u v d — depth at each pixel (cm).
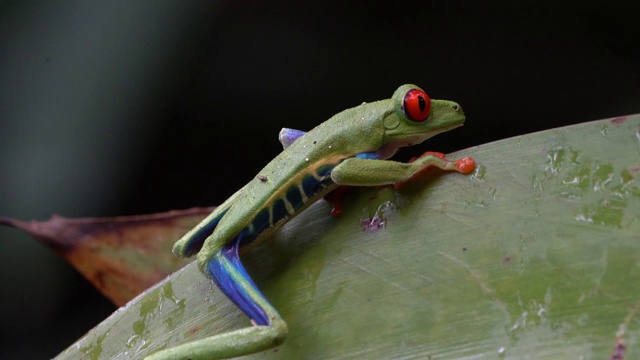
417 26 72
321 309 58
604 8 70
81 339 60
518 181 57
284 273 58
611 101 70
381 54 73
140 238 64
